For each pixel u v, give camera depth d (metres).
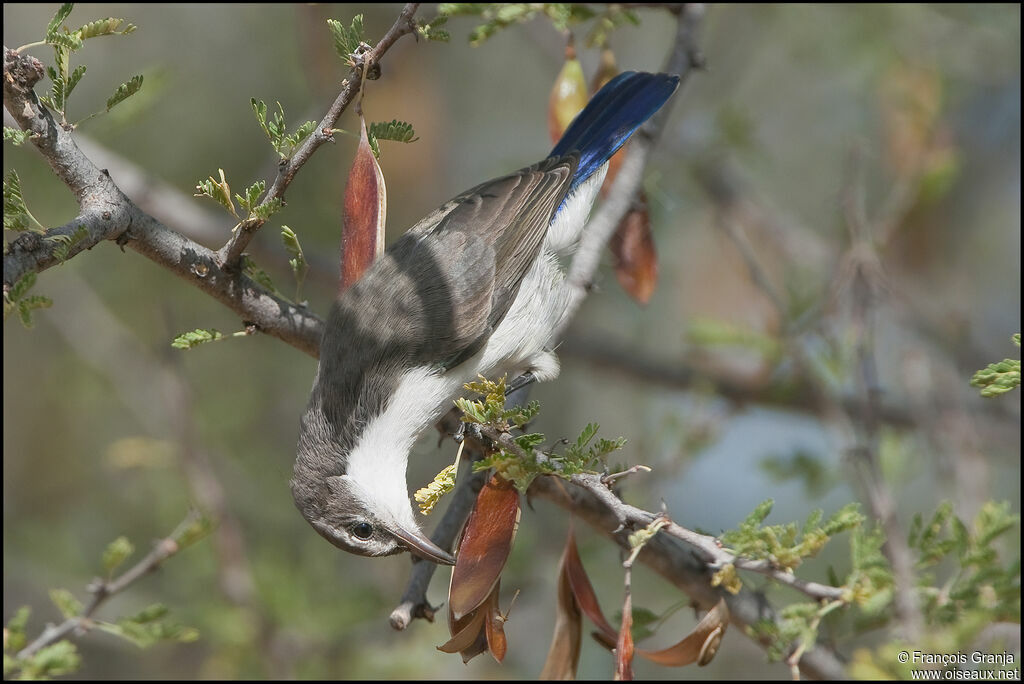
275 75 15.27
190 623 11.07
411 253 8.02
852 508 6.18
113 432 15.39
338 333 7.48
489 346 8.09
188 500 11.70
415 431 7.47
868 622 7.52
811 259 13.33
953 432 9.72
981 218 14.93
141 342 14.70
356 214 7.73
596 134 9.06
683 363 12.85
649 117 9.08
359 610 11.48
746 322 12.78
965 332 12.80
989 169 14.97
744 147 12.82
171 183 14.64
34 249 5.88
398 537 7.09
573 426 15.39
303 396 15.02
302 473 7.22
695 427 11.79
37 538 13.19
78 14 15.07
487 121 16.23
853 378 10.30
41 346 15.44
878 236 12.26
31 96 6.34
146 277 14.81
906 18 13.42
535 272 8.41
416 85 14.57
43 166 12.87
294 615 11.31
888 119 13.30
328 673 11.25
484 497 6.12
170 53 15.24
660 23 15.64
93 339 14.26
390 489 7.20
